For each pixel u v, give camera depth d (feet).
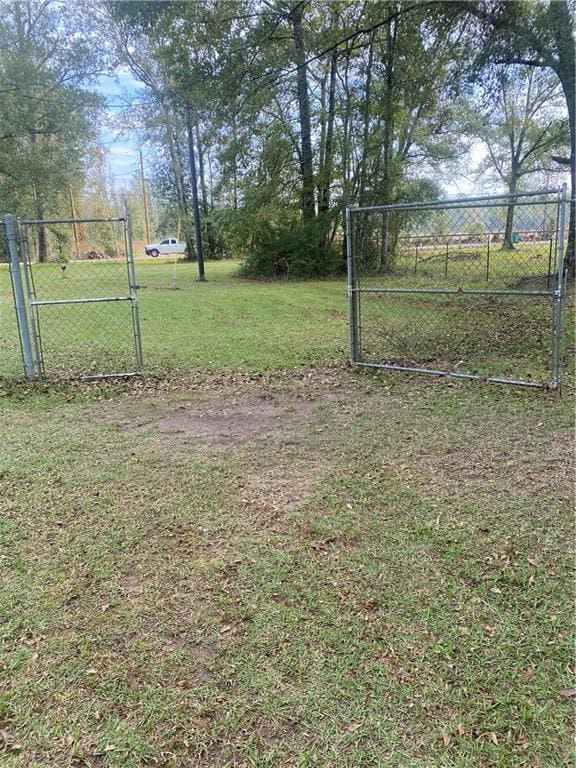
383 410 14.33
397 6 45.32
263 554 7.76
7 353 22.57
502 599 6.63
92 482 10.32
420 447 11.64
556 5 32.83
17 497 9.70
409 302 33.63
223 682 5.48
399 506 9.07
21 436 12.93
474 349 21.43
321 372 18.72
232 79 45.24
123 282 54.34
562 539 7.91
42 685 5.49
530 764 4.55
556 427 12.49
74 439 12.71
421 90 52.49
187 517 8.90
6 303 37.50
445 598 6.67
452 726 4.91
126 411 14.93
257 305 36.78
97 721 5.07
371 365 18.83
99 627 6.31
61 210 95.14
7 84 67.26
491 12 33.14
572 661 5.61
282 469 10.77
